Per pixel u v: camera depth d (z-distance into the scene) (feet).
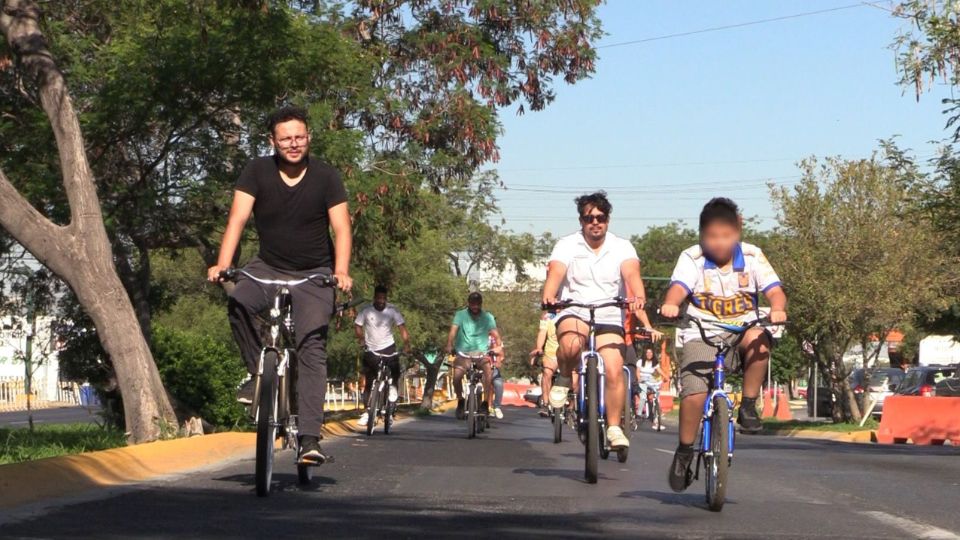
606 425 30.09
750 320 24.56
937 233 76.07
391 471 31.89
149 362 41.52
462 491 27.25
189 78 49.88
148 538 19.70
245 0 49.39
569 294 30.37
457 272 176.04
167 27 51.21
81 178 40.86
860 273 107.24
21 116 51.13
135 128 51.01
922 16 57.52
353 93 61.77
